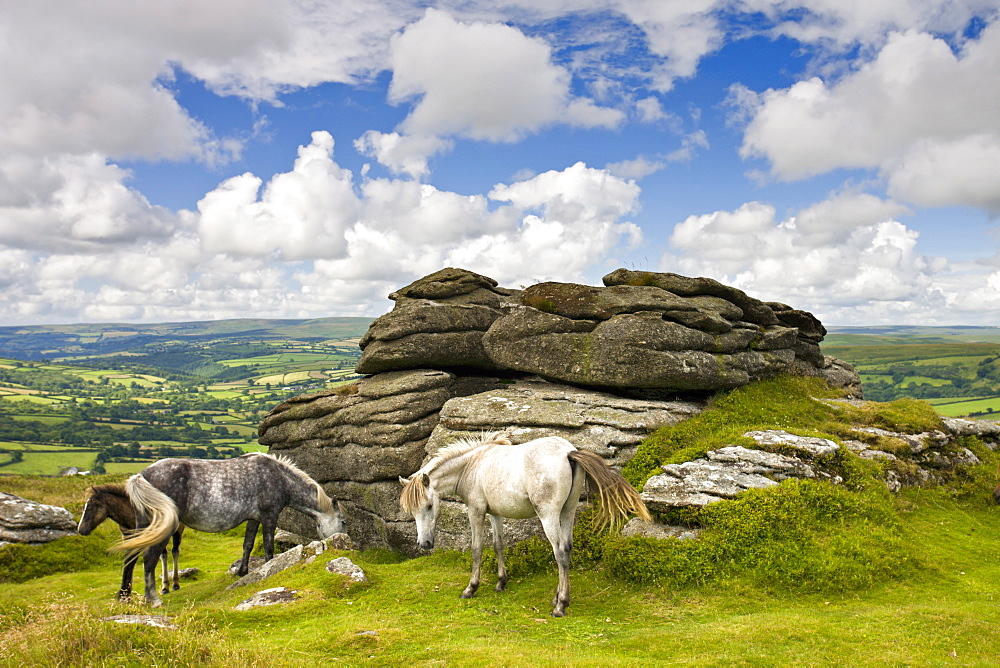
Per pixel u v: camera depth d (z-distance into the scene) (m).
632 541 12.09
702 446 14.25
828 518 12.29
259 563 16.16
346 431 18.95
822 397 20.12
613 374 17.69
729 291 20.31
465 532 14.81
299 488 15.58
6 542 17.69
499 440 12.01
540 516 10.36
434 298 21.75
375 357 20.11
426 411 18.59
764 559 11.15
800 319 23.25
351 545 14.87
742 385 18.95
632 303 18.61
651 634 8.89
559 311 19.34
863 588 10.69
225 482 14.07
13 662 6.62
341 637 8.82
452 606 10.70
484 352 21.09
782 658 7.64
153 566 12.62
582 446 14.99
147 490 12.53
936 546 12.50
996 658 7.44
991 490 15.87
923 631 8.46
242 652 7.67
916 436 16.91
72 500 24.28
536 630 9.33
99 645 7.09
